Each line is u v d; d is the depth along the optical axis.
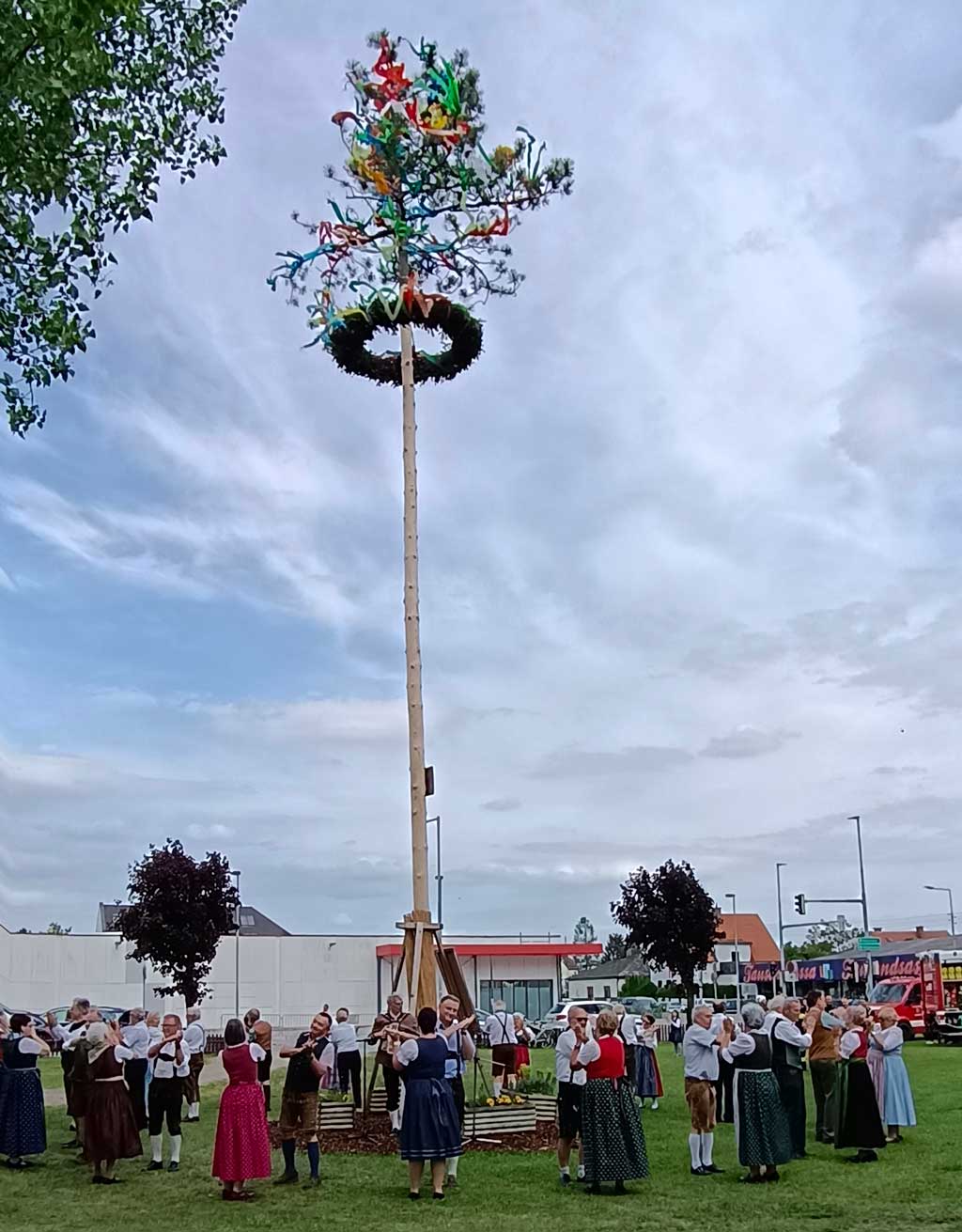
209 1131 17.42
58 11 10.33
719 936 44.44
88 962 56.03
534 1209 10.70
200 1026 19.62
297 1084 12.47
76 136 11.27
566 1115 12.04
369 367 18.44
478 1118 14.89
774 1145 12.08
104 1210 11.02
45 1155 14.93
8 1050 14.04
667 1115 18.80
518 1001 60.53
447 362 18.44
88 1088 13.12
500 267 18.11
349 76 17.66
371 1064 26.19
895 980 41.31
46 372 11.86
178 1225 10.22
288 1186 12.16
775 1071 13.50
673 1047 38.31
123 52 11.56
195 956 36.03
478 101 17.88
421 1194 11.55
